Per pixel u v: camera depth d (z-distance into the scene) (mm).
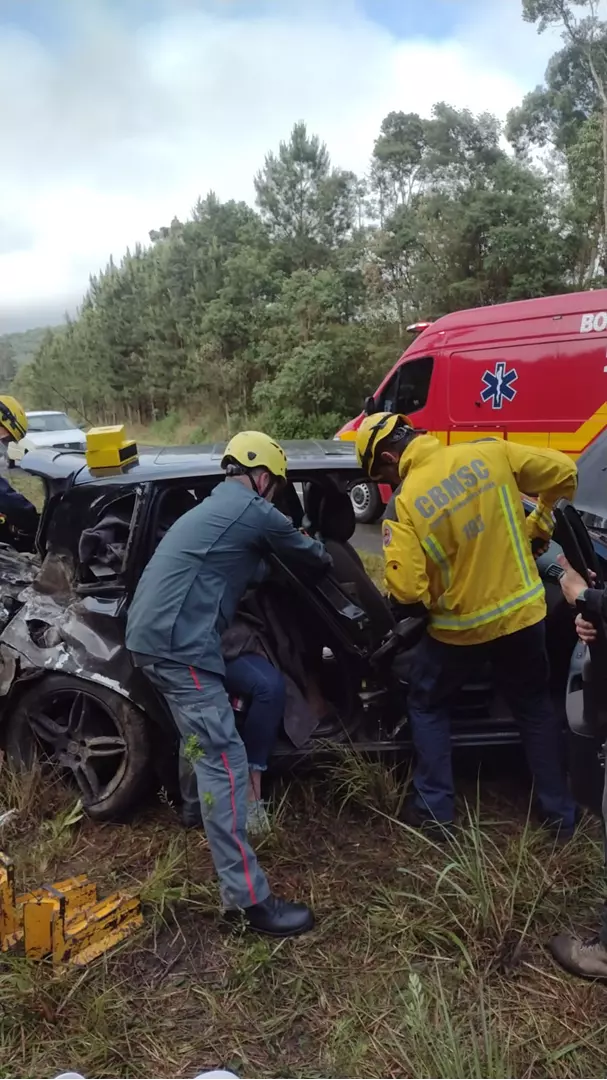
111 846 2943
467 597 2682
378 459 2842
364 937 2439
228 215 39906
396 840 2900
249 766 2859
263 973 2314
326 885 2678
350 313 26906
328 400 26234
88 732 3082
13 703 3148
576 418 7652
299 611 3125
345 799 2988
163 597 2441
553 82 27922
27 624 3115
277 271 31922
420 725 2904
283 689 2867
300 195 32531
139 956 2408
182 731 2494
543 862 2707
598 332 7422
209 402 35406
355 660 3064
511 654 2764
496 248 22562
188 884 2654
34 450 3512
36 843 2934
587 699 2295
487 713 3184
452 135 26469
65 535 3150
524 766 3357
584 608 2082
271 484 2660
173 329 39875
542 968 2305
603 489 3359
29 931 2275
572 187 23703
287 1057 2043
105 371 46438
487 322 8344
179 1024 2154
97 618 3004
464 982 2256
